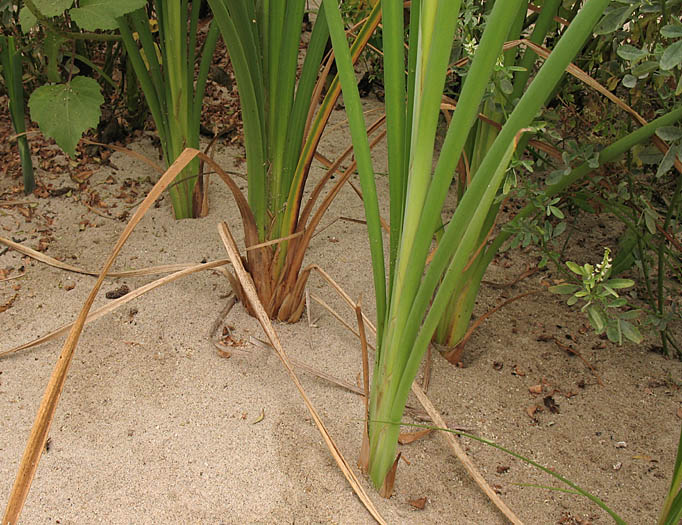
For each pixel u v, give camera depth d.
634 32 1.24
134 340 1.28
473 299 1.27
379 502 1.11
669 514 1.00
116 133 1.67
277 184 1.22
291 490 1.12
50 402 0.94
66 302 1.33
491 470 1.16
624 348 1.33
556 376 1.29
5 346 1.25
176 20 1.33
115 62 1.84
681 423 1.22
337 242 1.49
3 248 1.41
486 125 1.20
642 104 1.32
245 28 1.12
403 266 0.98
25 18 1.25
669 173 1.46
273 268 1.28
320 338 1.30
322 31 1.14
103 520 1.08
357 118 0.97
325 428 1.16
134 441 1.16
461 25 1.16
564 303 1.41
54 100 1.29
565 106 1.46
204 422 1.18
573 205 1.52
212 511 1.10
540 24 1.13
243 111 1.17
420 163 0.94
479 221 0.95
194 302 1.34
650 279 1.43
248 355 1.26
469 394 1.25
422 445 1.18
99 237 1.45
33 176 1.52
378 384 1.06
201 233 1.47
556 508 1.12
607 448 1.19
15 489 0.91
